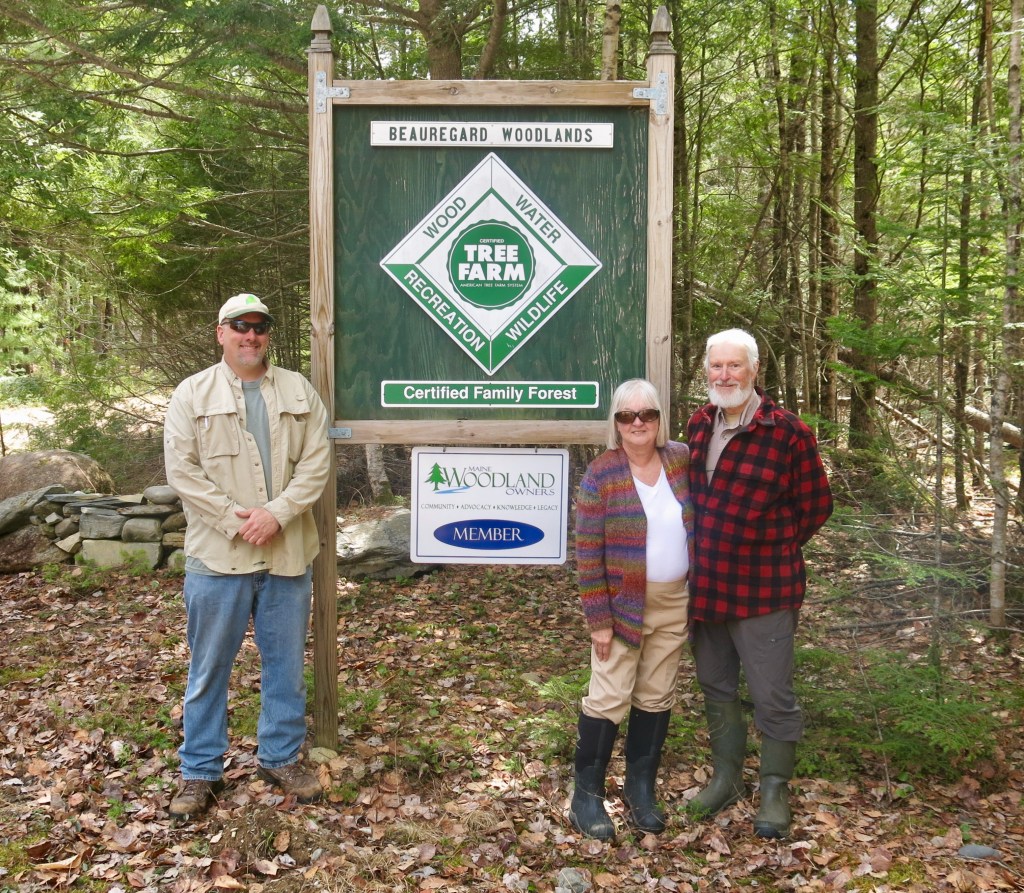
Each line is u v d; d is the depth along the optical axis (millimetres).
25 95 8109
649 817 3445
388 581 7188
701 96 8977
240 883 3037
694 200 8922
